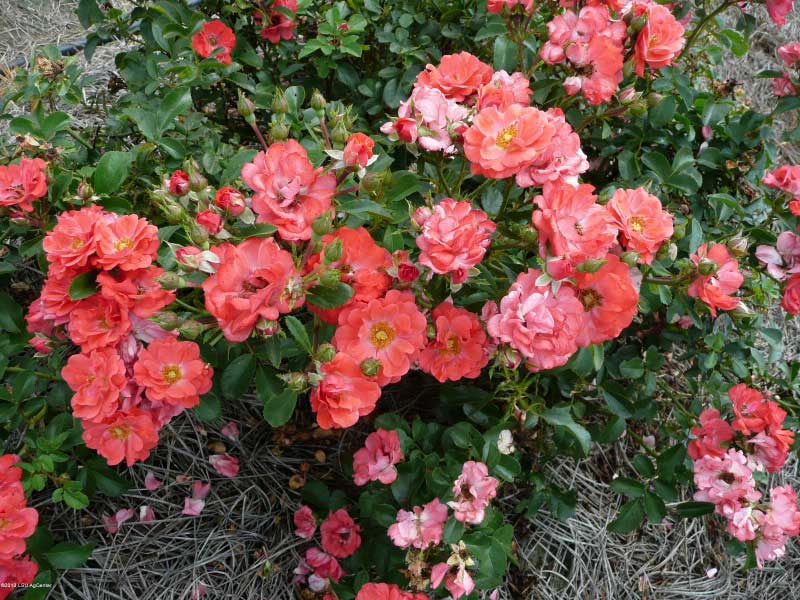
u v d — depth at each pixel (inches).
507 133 17.0
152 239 16.4
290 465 26.0
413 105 18.2
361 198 18.7
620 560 28.0
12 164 20.1
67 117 21.8
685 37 27.9
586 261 16.5
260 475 25.6
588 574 27.2
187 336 16.2
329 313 17.4
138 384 16.6
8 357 21.0
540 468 25.6
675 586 28.3
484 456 20.0
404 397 27.0
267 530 25.2
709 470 22.2
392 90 27.5
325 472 26.0
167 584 23.8
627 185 25.1
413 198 23.0
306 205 16.6
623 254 17.7
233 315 15.5
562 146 17.9
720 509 22.1
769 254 22.8
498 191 22.3
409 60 27.3
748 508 21.5
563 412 21.0
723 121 29.9
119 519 23.9
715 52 30.5
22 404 20.2
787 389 26.9
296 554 24.9
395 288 18.1
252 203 16.3
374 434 21.8
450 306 18.8
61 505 23.5
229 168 20.5
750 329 26.2
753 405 22.1
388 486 21.9
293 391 16.5
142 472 24.7
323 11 28.9
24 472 19.1
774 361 28.2
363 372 16.5
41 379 20.8
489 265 20.5
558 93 23.6
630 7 21.1
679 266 19.6
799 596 29.6
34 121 22.7
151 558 24.0
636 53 21.5
